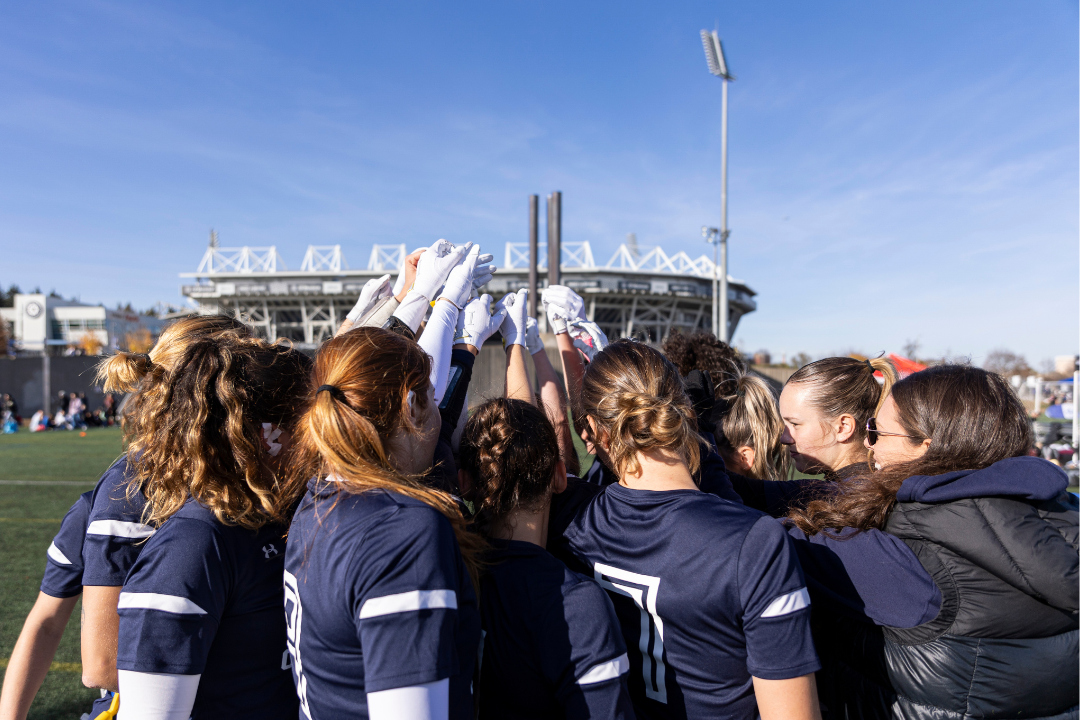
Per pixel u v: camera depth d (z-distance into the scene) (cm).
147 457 115
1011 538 101
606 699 100
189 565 102
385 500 97
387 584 88
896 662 112
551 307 216
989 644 105
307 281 8081
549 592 108
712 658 106
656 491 118
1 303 8788
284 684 117
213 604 104
